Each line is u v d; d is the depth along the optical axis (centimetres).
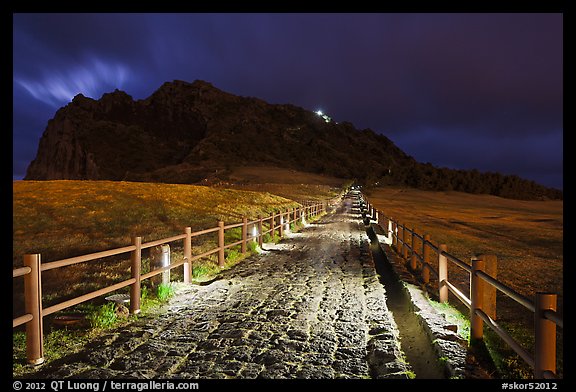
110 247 1515
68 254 1395
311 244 1841
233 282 1009
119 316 686
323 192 8706
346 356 530
